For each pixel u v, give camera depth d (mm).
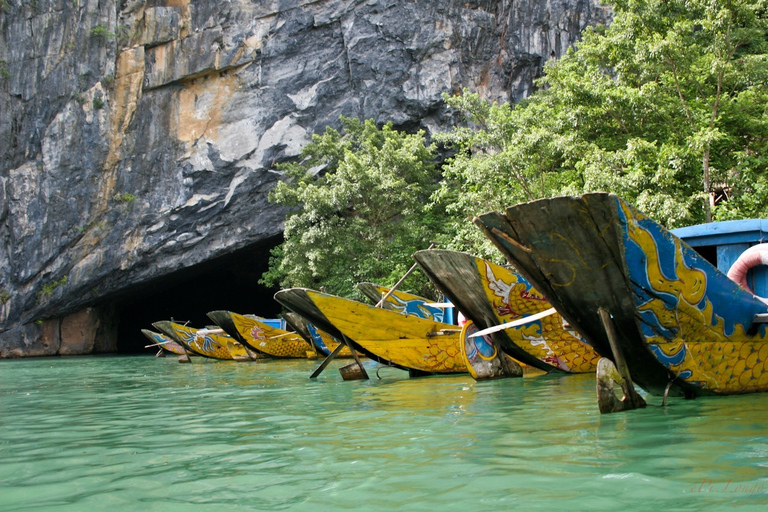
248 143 25344
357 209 21438
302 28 25594
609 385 5051
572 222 4738
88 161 25125
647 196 12344
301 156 25203
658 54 13227
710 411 5051
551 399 6098
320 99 25438
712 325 5578
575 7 25203
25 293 25344
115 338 31375
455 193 18422
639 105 13758
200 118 25703
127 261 25531
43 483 3479
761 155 14523
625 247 4742
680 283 5168
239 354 17188
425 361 9406
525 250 5043
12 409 7086
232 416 5855
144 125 25531
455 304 8250
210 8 25594
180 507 2936
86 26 25125
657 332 5234
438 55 25375
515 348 8523
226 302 37031
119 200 25406
